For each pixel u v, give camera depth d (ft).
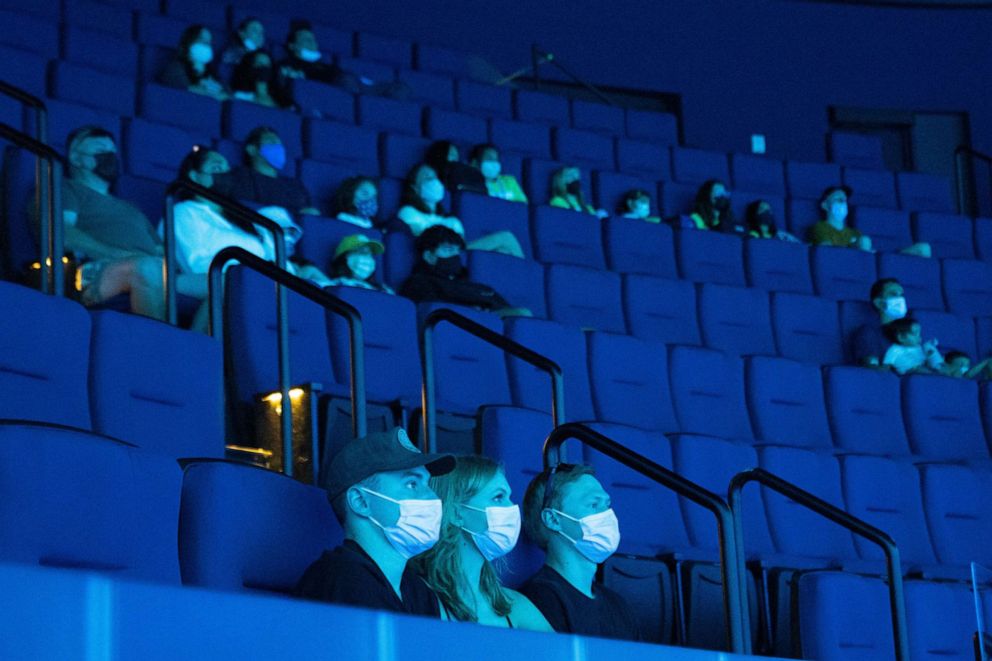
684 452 13.79
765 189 26.78
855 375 18.03
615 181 23.91
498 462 9.13
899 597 10.39
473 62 27.32
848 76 30.76
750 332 19.74
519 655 4.33
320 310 13.17
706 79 29.86
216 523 7.20
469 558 8.96
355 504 8.04
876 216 26.11
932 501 15.74
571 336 15.43
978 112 31.24
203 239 14.11
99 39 20.11
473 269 17.40
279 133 19.98
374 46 26.05
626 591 11.35
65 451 6.08
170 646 3.15
